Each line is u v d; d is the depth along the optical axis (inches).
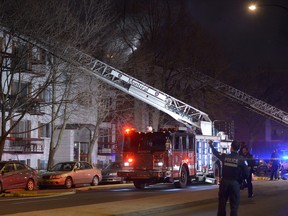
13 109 1079.0
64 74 1244.5
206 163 984.9
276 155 1107.9
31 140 1422.2
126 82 1074.1
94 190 956.0
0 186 856.9
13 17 1105.4
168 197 645.9
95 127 1425.9
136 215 493.4
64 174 1016.9
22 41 1143.6
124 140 893.8
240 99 1596.9
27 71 1239.5
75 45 1117.1
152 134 872.9
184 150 911.7
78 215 460.8
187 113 1053.2
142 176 860.6
